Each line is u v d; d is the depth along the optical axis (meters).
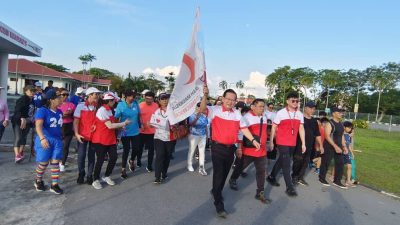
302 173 7.96
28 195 5.71
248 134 5.78
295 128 6.88
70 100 9.96
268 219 5.39
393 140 26.97
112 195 6.05
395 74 82.81
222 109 5.46
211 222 5.06
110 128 6.29
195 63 5.49
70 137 7.42
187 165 8.91
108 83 64.38
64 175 7.15
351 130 8.50
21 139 7.81
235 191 6.97
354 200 6.94
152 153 8.06
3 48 19.30
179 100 5.38
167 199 6.03
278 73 105.00
